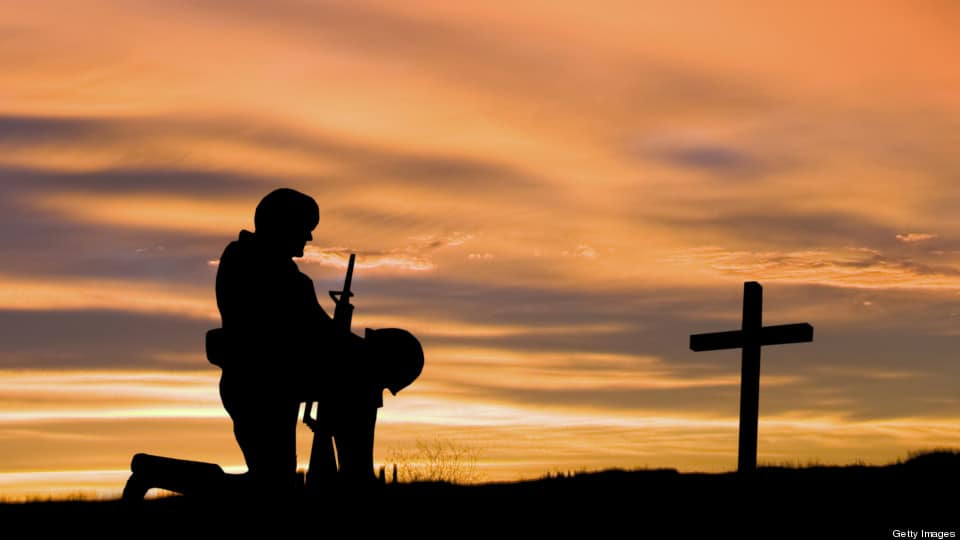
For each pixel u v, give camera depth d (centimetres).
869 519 907
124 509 742
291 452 756
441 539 788
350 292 788
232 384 757
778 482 1023
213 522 744
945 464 1112
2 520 789
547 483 1007
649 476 1064
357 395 766
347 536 746
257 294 759
